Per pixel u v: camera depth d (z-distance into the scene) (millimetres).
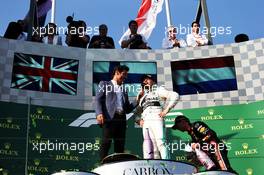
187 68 22797
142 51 22953
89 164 20406
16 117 20875
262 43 22797
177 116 21438
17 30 23250
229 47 23031
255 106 21328
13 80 21750
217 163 20312
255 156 20391
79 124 21266
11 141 20375
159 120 20109
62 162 20375
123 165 14102
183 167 14234
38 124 20875
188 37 24281
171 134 20984
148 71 22688
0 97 21391
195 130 20969
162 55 23000
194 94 22391
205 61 22891
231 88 22469
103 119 20547
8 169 19891
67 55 22594
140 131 20859
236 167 20266
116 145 20406
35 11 25094
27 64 22125
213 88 22500
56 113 21266
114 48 23062
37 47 22438
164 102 21188
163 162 14188
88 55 22750
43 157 20328
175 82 22578
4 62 21891
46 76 22125
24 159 20156
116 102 20797
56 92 22000
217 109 21516
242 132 20906
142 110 20672
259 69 22531
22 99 21438
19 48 22234
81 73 22453
